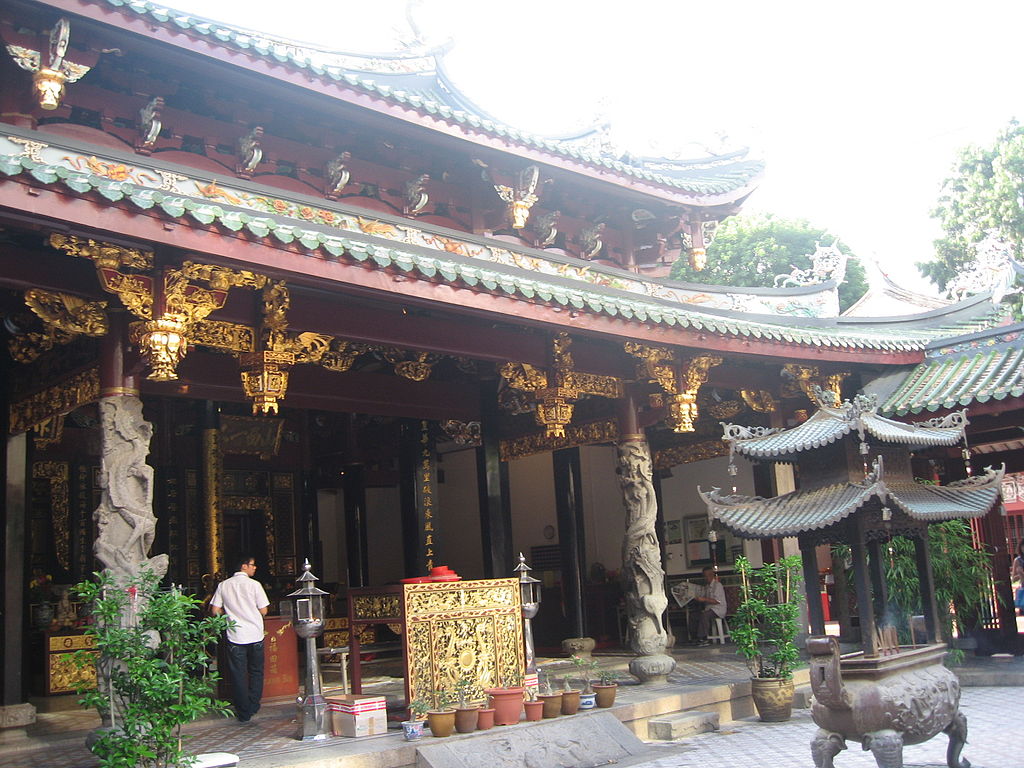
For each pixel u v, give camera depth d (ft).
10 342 37.45
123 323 31.53
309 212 38.04
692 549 70.18
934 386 52.85
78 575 57.21
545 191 49.60
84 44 33.24
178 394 42.39
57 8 30.32
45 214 25.16
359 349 45.47
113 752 24.72
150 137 36.70
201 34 34.27
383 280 32.12
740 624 41.75
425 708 33.24
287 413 66.39
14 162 24.38
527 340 43.34
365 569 61.36
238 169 39.55
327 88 38.06
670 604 70.69
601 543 73.26
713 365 46.68
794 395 54.80
